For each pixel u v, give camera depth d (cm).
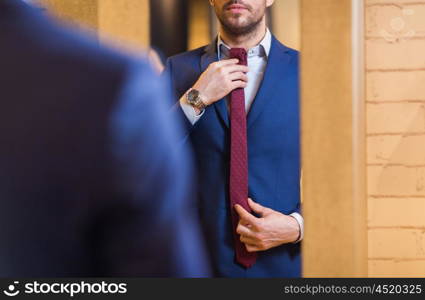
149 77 48
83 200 45
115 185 45
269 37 199
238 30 197
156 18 206
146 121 47
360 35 207
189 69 201
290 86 197
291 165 196
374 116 211
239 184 190
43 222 44
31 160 44
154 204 47
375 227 212
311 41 205
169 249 48
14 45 45
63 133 44
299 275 200
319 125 208
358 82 207
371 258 212
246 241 192
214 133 193
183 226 50
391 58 209
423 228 210
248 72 198
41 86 44
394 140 210
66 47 46
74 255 45
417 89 209
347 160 207
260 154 194
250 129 194
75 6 215
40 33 46
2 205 44
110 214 46
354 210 208
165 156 48
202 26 204
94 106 45
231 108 191
